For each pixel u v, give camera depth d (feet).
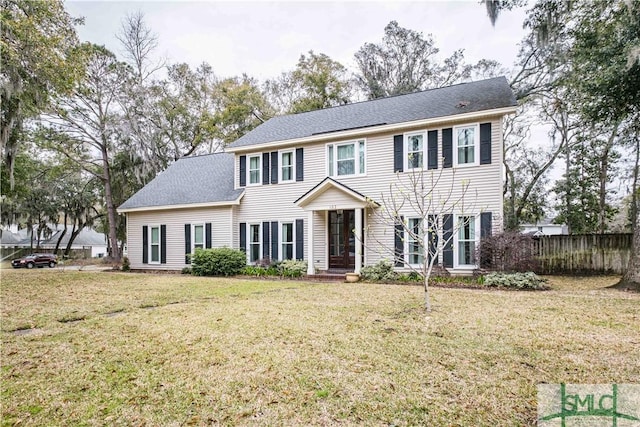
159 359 14.06
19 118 40.86
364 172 44.04
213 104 101.86
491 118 37.70
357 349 14.78
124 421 9.64
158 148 90.53
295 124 53.57
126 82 81.87
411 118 41.55
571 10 38.52
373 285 34.86
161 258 56.80
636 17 29.14
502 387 11.25
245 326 18.53
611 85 31.71
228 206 51.70
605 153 60.54
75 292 31.83
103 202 110.11
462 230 38.40
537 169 74.23
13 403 10.66
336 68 95.81
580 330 17.38
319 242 46.32
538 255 47.21
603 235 44.52
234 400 10.69
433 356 13.93
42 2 37.32
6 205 89.56
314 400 10.59
